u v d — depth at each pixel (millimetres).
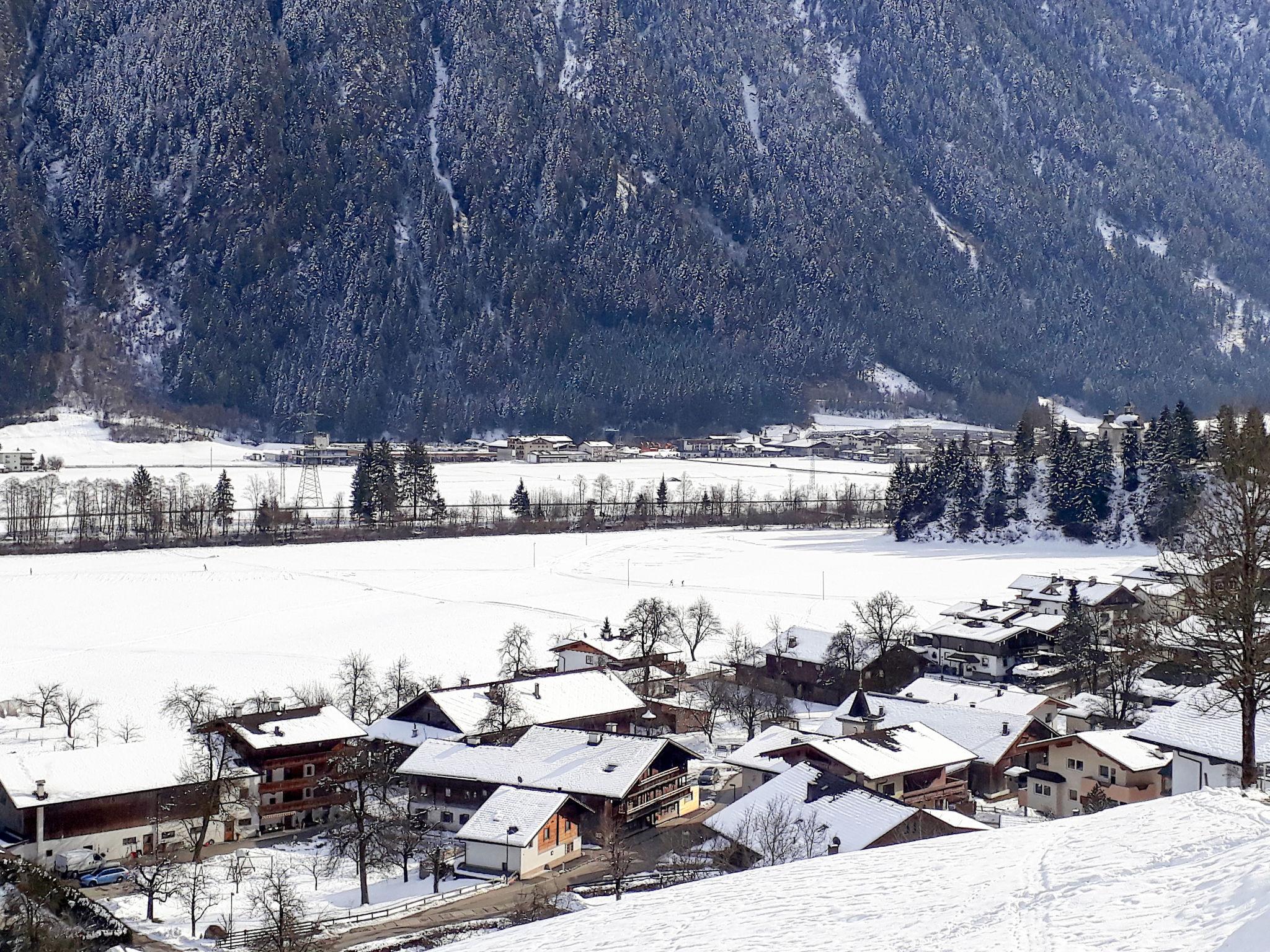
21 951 62656
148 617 171000
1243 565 50438
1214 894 25641
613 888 75500
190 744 96812
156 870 78312
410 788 96188
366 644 153875
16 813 85938
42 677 133750
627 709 114500
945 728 103375
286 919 69938
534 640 156375
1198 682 118875
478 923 71812
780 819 73438
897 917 30422
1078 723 111375
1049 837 36844
